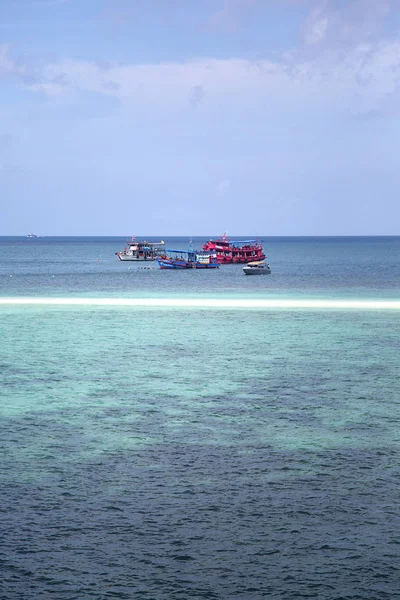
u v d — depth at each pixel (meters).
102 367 57.25
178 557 22.72
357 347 68.44
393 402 44.72
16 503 27.02
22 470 30.94
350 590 20.78
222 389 48.53
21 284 170.00
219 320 92.38
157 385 49.91
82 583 21.12
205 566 22.16
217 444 35.06
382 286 160.50
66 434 36.81
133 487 28.83
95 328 83.62
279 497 27.75
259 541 23.86
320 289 152.12
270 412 41.91
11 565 22.14
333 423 39.38
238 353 64.69
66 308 108.19
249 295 136.25
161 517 25.75
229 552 23.06
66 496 27.78
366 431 37.69
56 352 65.19
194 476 30.20
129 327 84.69
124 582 21.19
